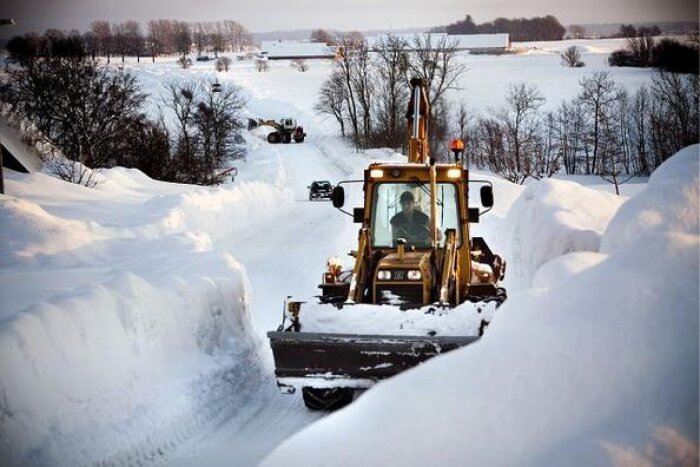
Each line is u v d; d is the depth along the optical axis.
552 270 11.93
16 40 84.19
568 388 7.42
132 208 39.22
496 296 14.33
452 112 132.75
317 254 33.06
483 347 8.31
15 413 10.85
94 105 71.19
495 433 7.21
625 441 6.75
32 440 10.84
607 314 8.02
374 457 7.35
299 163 114.06
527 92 136.75
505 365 7.84
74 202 39.75
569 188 20.88
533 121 116.19
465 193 16.00
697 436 6.75
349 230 38.31
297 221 48.38
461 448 7.18
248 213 49.59
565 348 7.79
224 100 116.75
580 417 7.14
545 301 8.73
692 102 103.88
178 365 14.49
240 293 18.14
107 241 26.52
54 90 69.81
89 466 10.91
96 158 70.00
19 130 59.41
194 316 15.77
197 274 17.89
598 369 7.51
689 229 11.11
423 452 7.25
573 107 116.62
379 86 139.38
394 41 133.25
